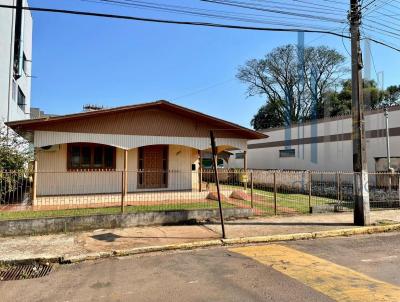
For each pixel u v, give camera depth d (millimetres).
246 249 8461
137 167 16734
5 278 6371
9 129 15523
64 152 15195
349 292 5324
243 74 48000
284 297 5133
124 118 15117
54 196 14273
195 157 18656
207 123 16859
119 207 12672
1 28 19016
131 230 10211
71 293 5457
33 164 13977
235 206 14031
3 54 19453
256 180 24438
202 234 9750
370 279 5980
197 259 7488
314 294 5246
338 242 9359
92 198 14414
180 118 16297
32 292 5539
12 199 12211
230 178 18734
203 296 5203
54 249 8062
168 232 9984
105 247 8289
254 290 5445
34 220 9602
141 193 15742
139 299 5129
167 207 13016
